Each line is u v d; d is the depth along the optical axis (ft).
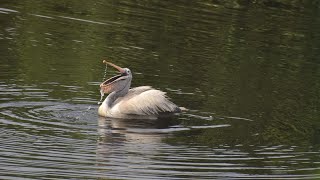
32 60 60.34
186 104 53.83
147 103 51.31
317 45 75.36
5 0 77.51
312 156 45.16
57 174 40.14
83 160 42.27
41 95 52.80
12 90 53.06
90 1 81.71
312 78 63.93
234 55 68.54
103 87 52.44
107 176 40.22
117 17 76.33
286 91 59.26
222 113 52.37
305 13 87.81
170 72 61.26
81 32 70.08
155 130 48.24
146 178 40.22
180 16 79.71
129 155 43.42
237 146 46.11
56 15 74.54
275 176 41.75
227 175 41.50
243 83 60.18
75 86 55.67
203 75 61.41
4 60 59.47
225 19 81.00
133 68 61.31
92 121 49.16
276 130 49.65
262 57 69.15
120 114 50.67
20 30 68.33
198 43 71.05
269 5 89.86
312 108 55.16
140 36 70.95
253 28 79.05
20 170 40.27
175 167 42.11
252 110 53.52
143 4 82.89
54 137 45.44
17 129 46.14
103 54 64.28
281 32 78.95
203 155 44.21
